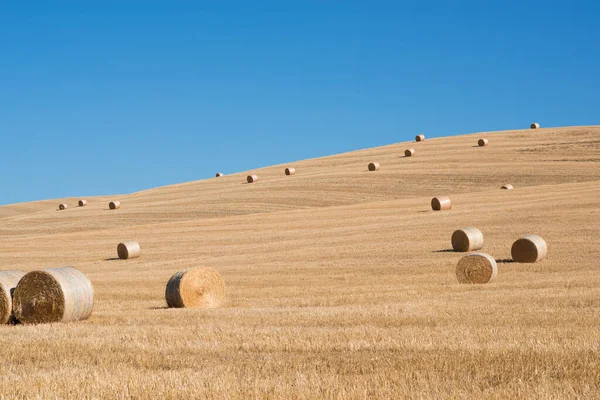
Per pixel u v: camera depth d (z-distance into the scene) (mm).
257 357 10672
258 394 8297
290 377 9164
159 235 46250
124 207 68438
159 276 29562
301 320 14531
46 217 66812
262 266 30734
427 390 8227
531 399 7777
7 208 91000
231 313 16250
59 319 15594
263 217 50781
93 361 10688
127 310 18438
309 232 42188
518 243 27797
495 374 9023
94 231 51344
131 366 10188
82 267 35750
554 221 37250
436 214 44625
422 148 87625
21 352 11523
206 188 76250
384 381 8719
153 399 8258
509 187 56188
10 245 47062
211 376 9250
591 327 12469
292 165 88875
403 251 32281
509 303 16391
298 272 27969
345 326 13484
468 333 12023
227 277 27547
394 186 63406
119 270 33531
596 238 31797
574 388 8266
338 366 9789
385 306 16438
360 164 80062
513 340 11281
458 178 64375
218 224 49062
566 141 79625
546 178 60969
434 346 10969
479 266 22688
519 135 89875
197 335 12742
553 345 10719
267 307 18266
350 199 59750
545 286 20359
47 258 40469
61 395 8516
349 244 36031
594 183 53312
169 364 10289
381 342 11453
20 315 15789
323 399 8000
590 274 23094
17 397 8430
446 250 31797
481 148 81000
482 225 38250
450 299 17688
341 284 23672
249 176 75375
